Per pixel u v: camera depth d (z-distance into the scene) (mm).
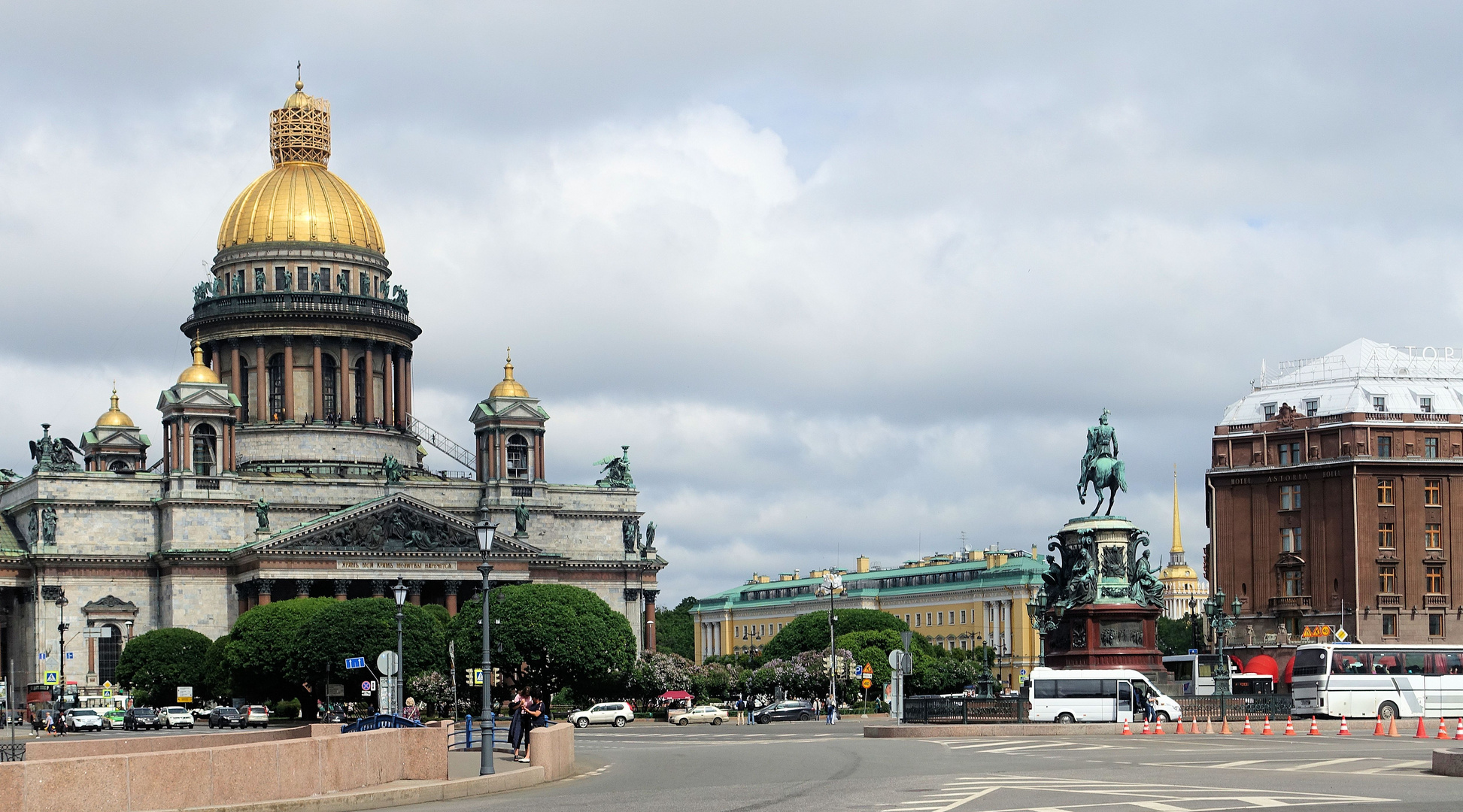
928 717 119062
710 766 85625
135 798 57188
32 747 82938
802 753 96000
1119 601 125750
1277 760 78500
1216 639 163875
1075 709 117250
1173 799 55875
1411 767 72562
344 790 68250
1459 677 121250
